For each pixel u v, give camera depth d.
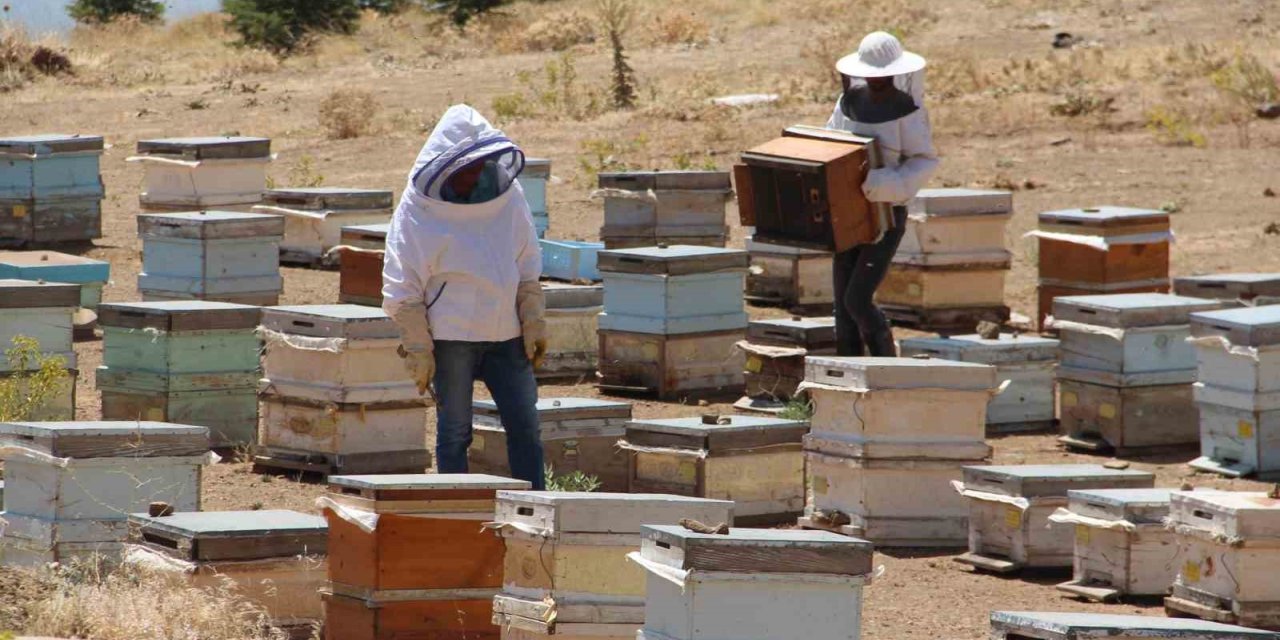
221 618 10.19
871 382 13.77
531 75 61.97
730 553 8.26
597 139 44.19
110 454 12.05
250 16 77.88
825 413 14.27
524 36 74.00
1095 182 36.50
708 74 57.16
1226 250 29.59
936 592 12.68
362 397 15.52
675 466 14.45
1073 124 43.38
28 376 16.92
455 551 10.17
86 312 23.31
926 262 23.64
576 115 49.38
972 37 63.53
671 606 8.45
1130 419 17.39
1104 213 22.61
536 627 9.31
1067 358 17.95
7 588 11.16
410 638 10.12
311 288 26.34
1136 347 17.36
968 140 42.38
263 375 17.28
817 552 8.38
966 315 23.91
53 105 55.84
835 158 16.81
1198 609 11.68
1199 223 32.03
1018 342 18.69
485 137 11.98
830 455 14.16
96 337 23.19
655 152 42.00
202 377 16.73
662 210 25.47
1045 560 13.24
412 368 12.12
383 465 15.73
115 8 89.69
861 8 71.88
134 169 42.00
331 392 15.49
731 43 68.44
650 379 19.92
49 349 17.30
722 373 20.23
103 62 68.00
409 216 12.11
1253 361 16.03
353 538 10.19
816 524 14.34
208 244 22.17
